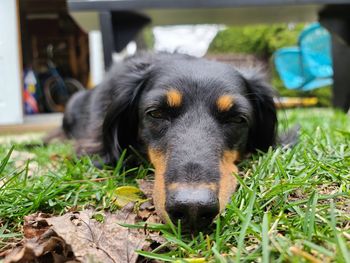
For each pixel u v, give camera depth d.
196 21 0.59
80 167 0.24
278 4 0.49
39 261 0.15
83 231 0.16
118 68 0.34
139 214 0.19
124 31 0.53
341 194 0.18
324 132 0.29
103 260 0.15
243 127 0.25
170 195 0.18
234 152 0.25
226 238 0.16
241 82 0.28
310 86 0.88
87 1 0.49
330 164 0.22
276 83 1.18
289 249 0.13
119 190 0.21
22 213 0.19
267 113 0.30
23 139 0.54
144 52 0.36
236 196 0.19
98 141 0.31
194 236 0.17
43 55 1.32
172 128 0.23
